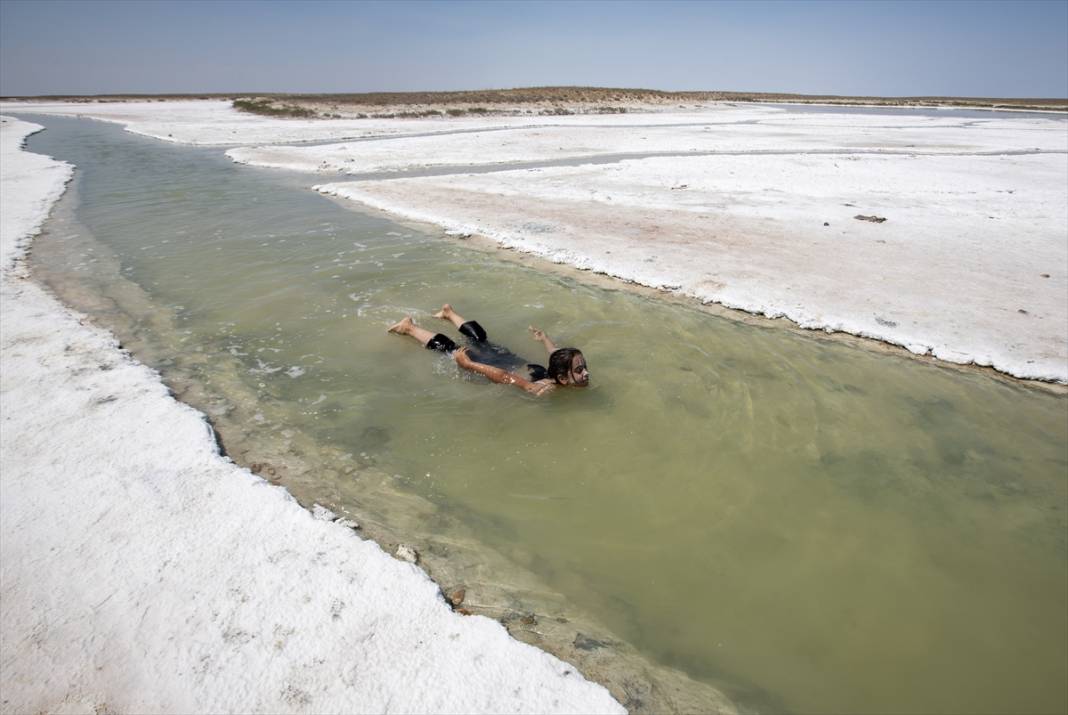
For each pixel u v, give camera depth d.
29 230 9.81
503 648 2.62
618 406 4.88
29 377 4.79
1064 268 8.12
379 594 2.86
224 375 5.16
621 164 17.89
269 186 14.41
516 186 14.13
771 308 6.82
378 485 3.80
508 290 7.39
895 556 3.40
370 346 5.87
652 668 2.64
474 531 3.45
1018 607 3.07
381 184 14.27
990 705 2.56
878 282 7.62
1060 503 3.85
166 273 7.83
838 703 2.55
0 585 2.81
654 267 8.10
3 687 2.35
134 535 3.15
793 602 3.06
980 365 5.64
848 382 5.35
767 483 3.99
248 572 2.94
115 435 4.03
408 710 2.32
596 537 3.46
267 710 2.30
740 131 30.25
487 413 4.74
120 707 2.29
